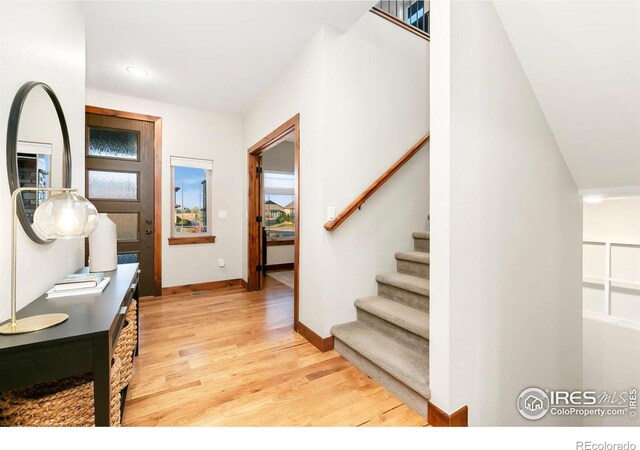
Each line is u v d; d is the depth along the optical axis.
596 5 1.36
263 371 1.97
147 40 2.45
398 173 2.63
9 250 1.11
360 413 1.57
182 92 3.45
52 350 0.90
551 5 1.46
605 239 3.24
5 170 1.10
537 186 1.84
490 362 1.58
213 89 3.38
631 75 1.46
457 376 1.43
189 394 1.71
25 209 1.21
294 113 2.69
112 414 1.24
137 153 3.59
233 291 3.99
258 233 4.05
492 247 1.57
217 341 2.42
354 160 2.38
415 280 2.28
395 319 1.96
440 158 1.41
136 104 3.57
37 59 1.35
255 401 1.66
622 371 2.81
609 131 1.74
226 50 2.59
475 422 1.51
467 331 1.46
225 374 1.93
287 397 1.70
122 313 1.21
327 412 1.58
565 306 2.07
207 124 4.03
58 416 1.03
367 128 2.44
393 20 2.60
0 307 1.05
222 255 4.18
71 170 1.76
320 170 2.26
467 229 1.45
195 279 3.98
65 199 1.01
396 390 1.71
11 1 1.13
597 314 3.04
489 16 1.54
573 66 1.58
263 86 3.31
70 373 0.93
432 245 1.46
